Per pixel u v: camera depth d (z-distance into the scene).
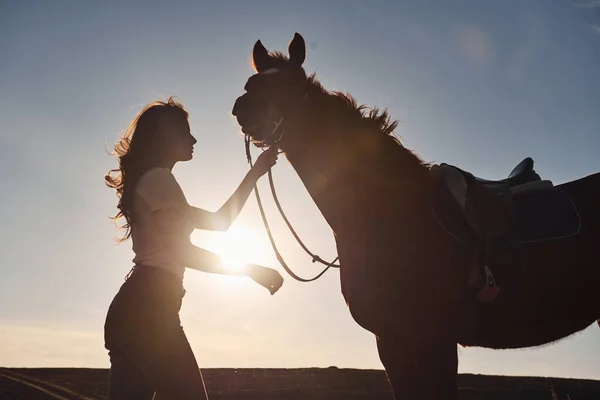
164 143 4.09
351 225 4.34
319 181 4.43
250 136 4.49
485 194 4.32
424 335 4.06
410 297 4.09
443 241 4.16
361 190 4.34
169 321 3.72
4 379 22.38
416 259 4.12
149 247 3.80
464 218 4.14
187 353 3.72
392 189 4.30
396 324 4.12
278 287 3.93
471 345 4.47
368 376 23.86
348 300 4.35
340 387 19.22
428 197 4.27
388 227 4.22
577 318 4.44
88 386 18.67
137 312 3.69
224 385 19.39
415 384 4.12
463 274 4.14
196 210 3.95
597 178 4.69
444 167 4.31
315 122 4.42
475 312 4.23
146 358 3.66
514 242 4.26
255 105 4.44
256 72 4.69
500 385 19.39
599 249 4.33
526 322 4.32
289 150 4.49
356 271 4.27
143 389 3.82
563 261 4.28
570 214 4.41
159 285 3.73
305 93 4.44
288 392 17.62
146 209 3.85
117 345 3.78
